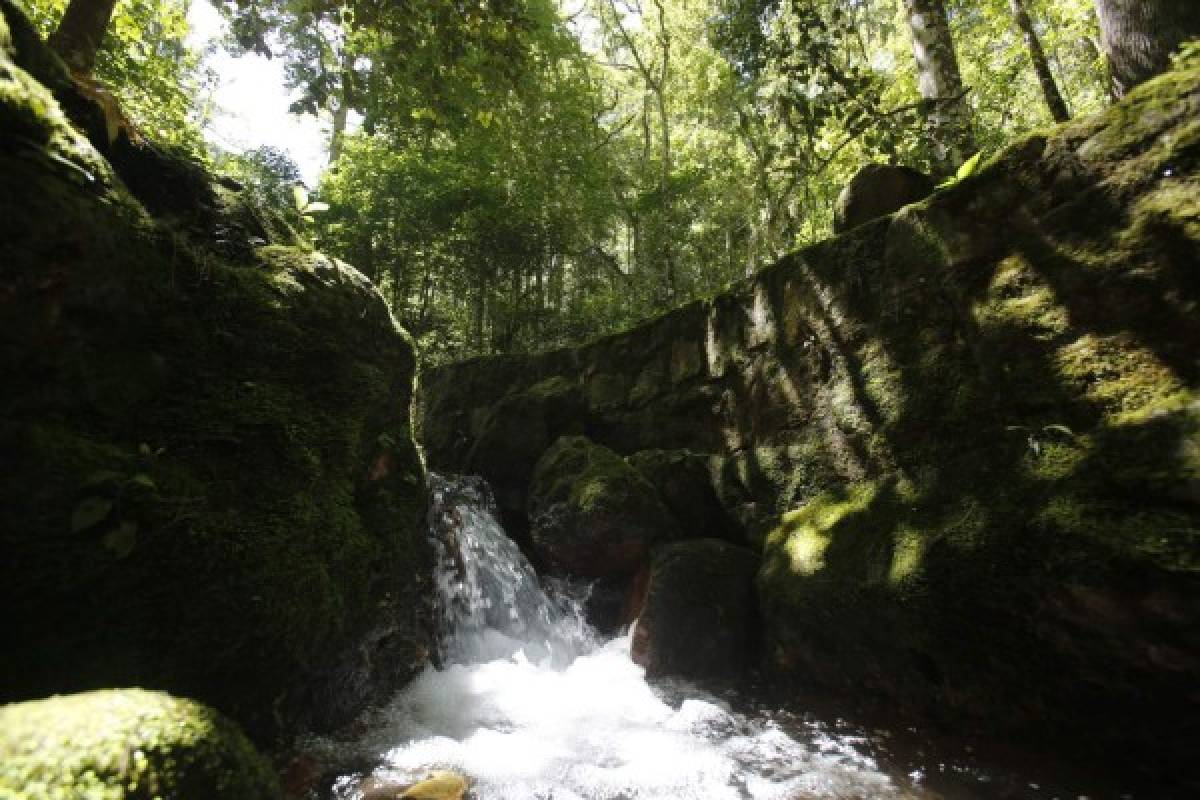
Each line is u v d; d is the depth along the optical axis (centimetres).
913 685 285
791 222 786
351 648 294
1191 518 202
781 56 537
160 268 256
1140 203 251
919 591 273
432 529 459
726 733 318
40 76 261
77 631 196
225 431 257
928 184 427
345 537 288
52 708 148
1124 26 354
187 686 215
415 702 342
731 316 500
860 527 331
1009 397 288
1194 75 244
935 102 483
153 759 144
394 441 352
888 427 346
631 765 286
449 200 1038
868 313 370
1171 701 204
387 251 1079
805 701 339
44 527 193
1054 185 285
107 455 217
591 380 634
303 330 307
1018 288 293
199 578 221
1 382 197
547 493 515
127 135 299
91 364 225
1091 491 231
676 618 387
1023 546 240
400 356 370
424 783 257
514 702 363
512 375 720
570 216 1119
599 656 426
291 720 263
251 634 231
